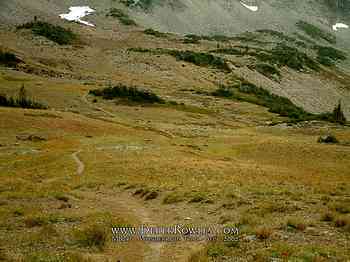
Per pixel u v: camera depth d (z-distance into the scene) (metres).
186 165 55.50
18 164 65.56
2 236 22.14
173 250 20.23
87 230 22.11
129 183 42.59
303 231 20.80
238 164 64.44
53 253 18.98
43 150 80.88
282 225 21.48
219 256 17.97
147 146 86.19
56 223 25.02
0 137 93.88
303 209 25.47
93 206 32.00
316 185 38.81
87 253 19.44
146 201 33.97
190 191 34.00
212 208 28.48
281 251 17.38
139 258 19.23
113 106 195.38
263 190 32.78
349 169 70.94
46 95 198.38
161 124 155.50
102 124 120.69
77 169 58.47
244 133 137.12
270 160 84.75
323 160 82.25
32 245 20.59
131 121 157.25
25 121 108.31
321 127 139.38
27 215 26.33
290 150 91.06
